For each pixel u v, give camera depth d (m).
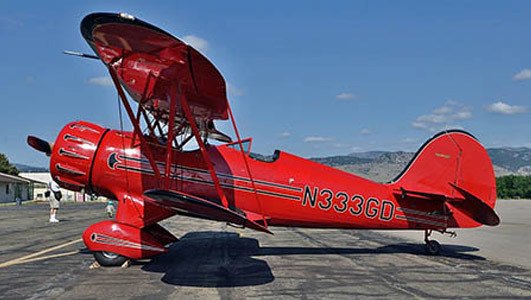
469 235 16.33
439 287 7.44
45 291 6.98
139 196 9.66
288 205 10.38
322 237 15.18
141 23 6.75
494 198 10.94
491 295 6.90
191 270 8.80
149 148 9.45
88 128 10.02
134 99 9.61
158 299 6.56
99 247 8.95
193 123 8.62
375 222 10.87
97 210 33.00
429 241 11.31
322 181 10.57
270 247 12.32
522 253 11.51
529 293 7.04
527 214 28.73
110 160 9.74
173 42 7.11
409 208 10.98
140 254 9.10
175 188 9.73
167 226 19.44
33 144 10.04
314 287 7.40
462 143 11.04
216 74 7.77
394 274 8.54
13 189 64.44
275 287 7.39
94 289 7.15
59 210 33.06
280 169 10.41
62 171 9.87
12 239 13.72
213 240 13.93
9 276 8.12
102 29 7.02
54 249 11.48
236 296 6.77
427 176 10.98
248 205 10.16
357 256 10.80
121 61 8.02
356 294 6.94
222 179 9.97
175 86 8.33
